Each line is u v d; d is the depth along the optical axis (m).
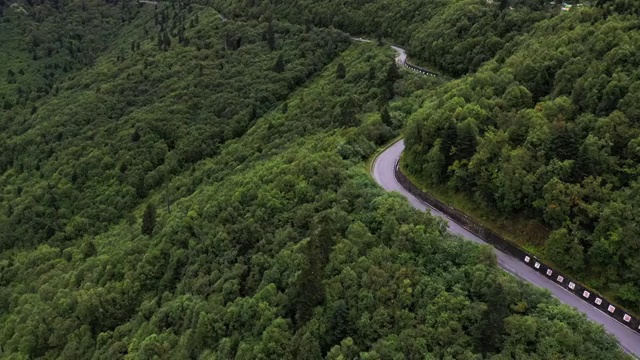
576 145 47.84
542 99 57.97
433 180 61.34
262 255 50.94
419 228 45.12
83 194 106.88
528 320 35.88
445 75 101.94
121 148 115.69
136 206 102.25
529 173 49.09
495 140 53.16
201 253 57.03
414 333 37.22
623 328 41.03
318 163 60.00
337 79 117.38
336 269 43.56
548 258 47.34
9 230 102.06
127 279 61.56
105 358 53.34
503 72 64.75
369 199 52.38
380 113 82.44
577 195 45.19
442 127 60.81
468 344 36.34
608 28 58.94
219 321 45.97
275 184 59.91
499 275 40.41
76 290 67.31
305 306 41.19
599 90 51.59
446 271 42.22
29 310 68.88
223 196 66.62
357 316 39.94
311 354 38.00
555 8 93.44
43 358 60.25
